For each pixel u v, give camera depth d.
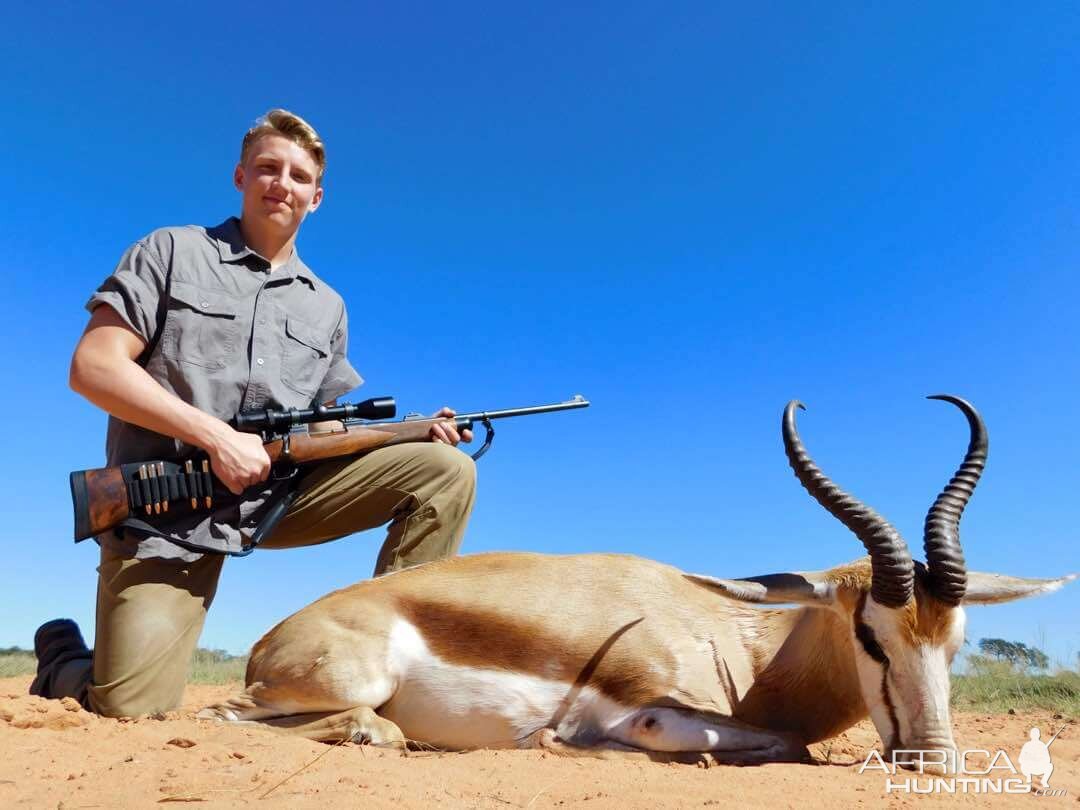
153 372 1.69
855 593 1.46
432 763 1.29
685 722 1.50
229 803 0.99
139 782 1.09
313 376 1.89
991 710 2.77
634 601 1.64
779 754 1.49
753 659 1.65
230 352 1.75
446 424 1.87
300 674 1.51
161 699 1.60
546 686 1.57
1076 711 2.62
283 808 0.97
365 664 1.52
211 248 1.78
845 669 1.57
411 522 1.83
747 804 1.08
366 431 1.79
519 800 1.10
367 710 1.49
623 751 1.49
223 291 1.75
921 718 1.35
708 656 1.61
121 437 1.69
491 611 1.59
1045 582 1.54
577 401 2.02
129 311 1.64
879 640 1.40
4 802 1.00
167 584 1.63
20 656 4.79
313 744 1.35
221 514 1.68
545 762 1.36
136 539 1.60
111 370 1.58
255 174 1.83
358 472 1.82
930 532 1.40
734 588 1.48
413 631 1.58
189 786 1.07
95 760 1.22
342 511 1.84
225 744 1.33
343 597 1.62
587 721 1.56
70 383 1.61
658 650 1.58
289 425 1.72
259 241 1.86
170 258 1.72
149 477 1.58
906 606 1.39
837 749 1.85
